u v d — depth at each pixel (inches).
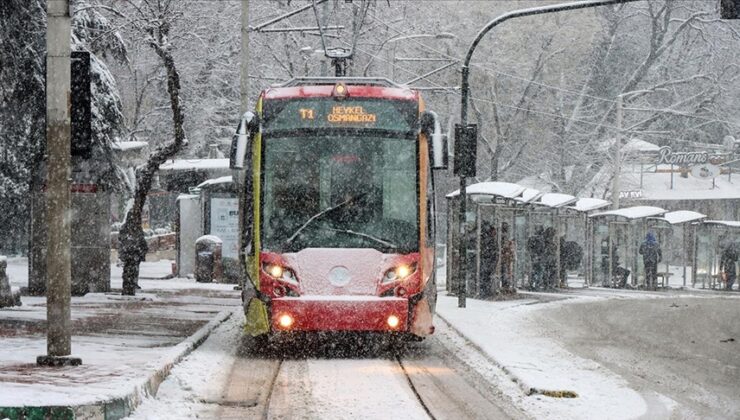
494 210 1934.1
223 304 1493.6
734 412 728.3
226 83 3021.7
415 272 973.2
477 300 1787.6
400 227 981.2
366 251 966.4
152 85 2974.9
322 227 974.4
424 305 982.4
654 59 3976.4
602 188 4033.0
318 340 1092.5
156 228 3548.2
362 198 981.8
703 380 897.5
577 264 2541.8
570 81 4052.7
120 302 1471.5
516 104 3843.5
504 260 1990.7
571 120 3853.3
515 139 3878.0
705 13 3934.5
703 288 2701.8
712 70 4124.0
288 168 987.9
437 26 3614.7
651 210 2554.1
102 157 1606.8
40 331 1013.8
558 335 1254.9
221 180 2146.9
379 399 729.0
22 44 1243.2
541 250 2199.8
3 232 2394.2
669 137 4190.5
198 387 762.2
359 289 956.6
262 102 1007.0
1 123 1352.1
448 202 1942.7
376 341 1096.8
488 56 3757.4
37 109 1326.3
